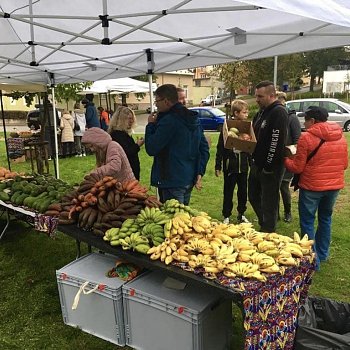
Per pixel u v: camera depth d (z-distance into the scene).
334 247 4.34
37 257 4.31
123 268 2.78
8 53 4.86
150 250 2.46
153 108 5.66
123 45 4.66
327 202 3.65
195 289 2.48
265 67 32.47
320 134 3.39
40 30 4.19
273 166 3.60
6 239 4.82
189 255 2.35
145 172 8.95
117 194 2.98
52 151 10.45
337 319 2.42
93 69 5.82
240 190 5.00
